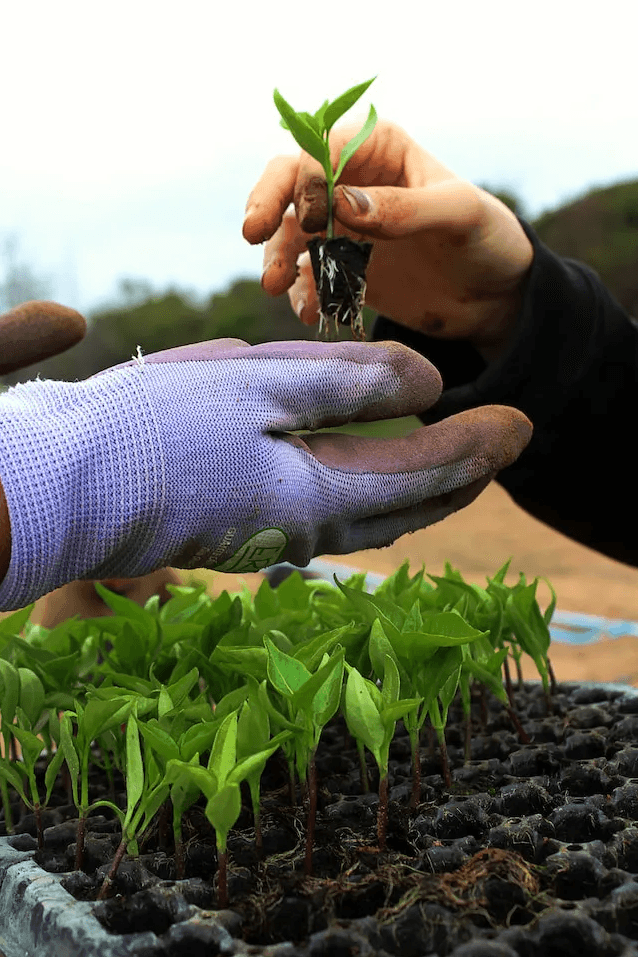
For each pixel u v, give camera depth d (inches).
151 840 14.8
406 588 19.6
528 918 12.5
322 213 18.8
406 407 16.3
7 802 15.6
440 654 14.9
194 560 15.4
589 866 13.0
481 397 23.5
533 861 13.5
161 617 19.3
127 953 11.8
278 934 12.5
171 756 13.1
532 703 19.9
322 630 17.6
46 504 14.0
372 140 21.4
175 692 14.7
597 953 11.7
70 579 14.8
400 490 15.9
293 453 15.4
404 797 15.5
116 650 17.0
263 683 13.6
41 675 16.4
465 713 17.1
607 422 24.5
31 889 12.9
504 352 23.2
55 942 12.2
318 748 18.1
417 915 12.3
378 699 13.8
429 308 24.0
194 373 15.3
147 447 14.6
